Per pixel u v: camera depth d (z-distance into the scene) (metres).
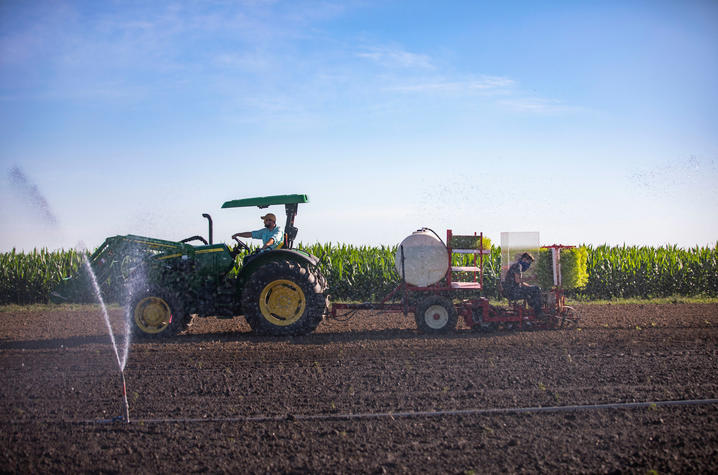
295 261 10.20
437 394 6.25
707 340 9.15
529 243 10.82
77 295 15.75
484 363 7.65
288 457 4.65
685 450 4.73
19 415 5.70
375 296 16.36
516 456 4.64
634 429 5.19
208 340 9.52
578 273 10.77
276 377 7.02
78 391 6.50
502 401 5.98
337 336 9.87
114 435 5.15
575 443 4.89
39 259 16.25
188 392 6.43
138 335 9.80
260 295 9.86
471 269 10.43
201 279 10.16
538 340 9.24
